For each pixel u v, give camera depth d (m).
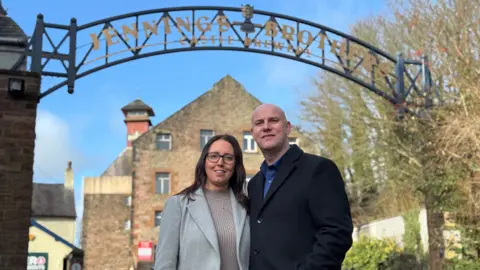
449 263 12.12
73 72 10.89
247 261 3.77
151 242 31.50
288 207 3.62
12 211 9.37
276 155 3.88
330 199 3.54
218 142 4.04
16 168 9.51
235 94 34.12
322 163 3.68
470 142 10.87
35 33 10.72
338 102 26.95
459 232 12.09
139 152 33.06
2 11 10.83
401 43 21.39
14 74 9.81
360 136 25.58
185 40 11.82
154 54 11.62
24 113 9.75
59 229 40.69
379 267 16.84
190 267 3.71
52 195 42.34
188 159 33.22
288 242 3.56
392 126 18.00
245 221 3.87
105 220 38.09
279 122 3.88
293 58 12.37
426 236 15.21
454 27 13.23
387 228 18.59
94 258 37.50
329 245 3.40
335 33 12.71
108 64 11.27
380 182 25.28
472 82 11.09
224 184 4.02
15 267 9.20
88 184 38.59
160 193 32.75
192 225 3.80
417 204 18.33
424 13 16.03
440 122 12.09
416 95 13.29
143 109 46.31
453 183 11.96
